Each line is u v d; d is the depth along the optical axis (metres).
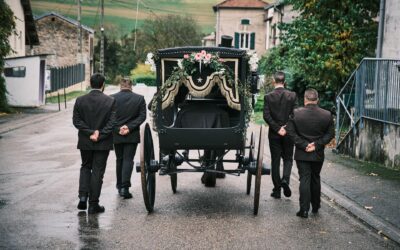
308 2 20.28
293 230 6.91
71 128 20.75
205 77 7.72
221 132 7.68
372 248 6.18
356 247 6.20
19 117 24.67
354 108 14.23
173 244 6.20
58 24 58.56
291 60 19.97
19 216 7.45
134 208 8.07
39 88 32.47
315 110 7.62
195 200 8.70
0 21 25.41
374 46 19.75
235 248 6.08
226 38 10.18
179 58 7.77
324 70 19.64
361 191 9.17
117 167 8.98
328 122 7.58
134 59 74.44
